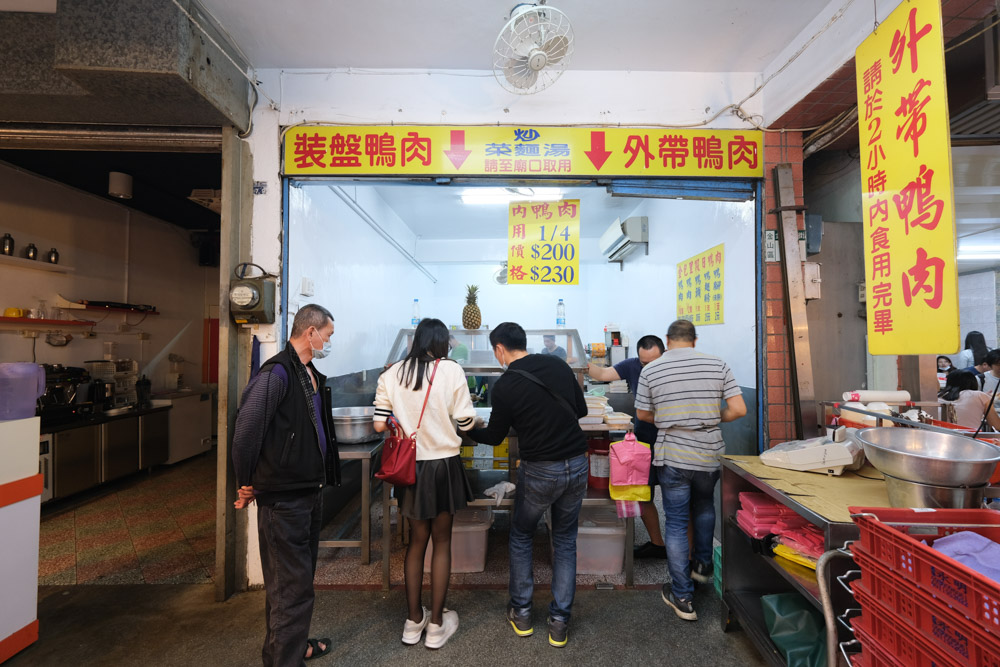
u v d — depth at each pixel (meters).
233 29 2.20
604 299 6.77
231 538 2.26
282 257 2.46
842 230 2.62
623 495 2.26
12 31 2.03
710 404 2.03
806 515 1.38
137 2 1.86
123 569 2.53
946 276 1.28
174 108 2.17
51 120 2.28
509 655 1.80
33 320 3.59
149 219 4.99
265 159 2.47
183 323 5.48
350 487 3.50
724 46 2.32
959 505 1.22
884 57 1.52
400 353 4.54
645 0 2.01
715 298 3.10
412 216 5.41
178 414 4.84
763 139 2.51
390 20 2.14
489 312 7.23
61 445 3.53
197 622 2.03
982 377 2.56
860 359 2.61
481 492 2.46
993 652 0.75
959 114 1.90
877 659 1.02
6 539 1.77
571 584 1.86
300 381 1.63
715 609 2.10
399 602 2.17
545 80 2.52
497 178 2.52
